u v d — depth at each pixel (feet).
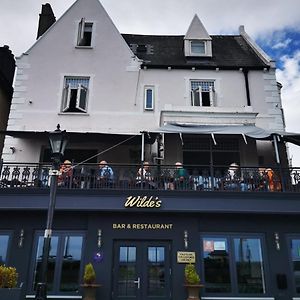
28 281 34.81
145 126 49.06
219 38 63.67
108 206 35.91
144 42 61.62
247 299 34.50
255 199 36.73
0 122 54.80
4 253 35.73
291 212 36.32
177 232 36.55
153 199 36.14
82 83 51.29
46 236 23.52
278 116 50.31
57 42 52.70
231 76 52.44
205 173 39.09
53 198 24.84
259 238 37.11
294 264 36.11
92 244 35.78
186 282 33.86
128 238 36.24
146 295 34.65
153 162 46.62
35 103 49.24
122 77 51.39
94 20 54.49
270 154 47.60
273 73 52.75
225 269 35.81
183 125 42.83
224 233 37.09
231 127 41.88
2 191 36.19
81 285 32.73
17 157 46.47
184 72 52.44
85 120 48.83
